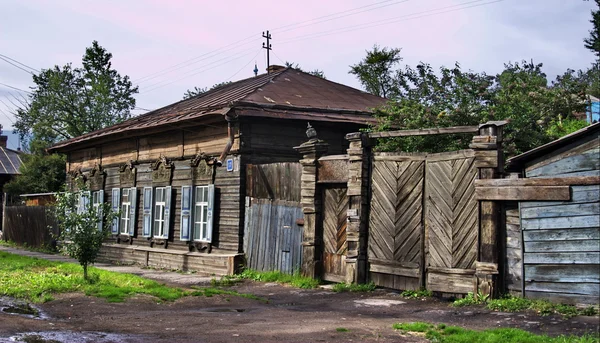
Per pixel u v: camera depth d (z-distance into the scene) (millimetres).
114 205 22266
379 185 12312
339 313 9961
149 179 20422
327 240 13398
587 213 9062
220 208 16781
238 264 15703
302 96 18547
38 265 16203
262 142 16219
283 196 14750
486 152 10312
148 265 19641
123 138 21891
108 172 23203
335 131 17250
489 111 14492
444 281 10930
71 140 25391
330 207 13398
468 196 10672
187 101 23266
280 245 14641
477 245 10305
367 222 12477
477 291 10180
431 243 11273
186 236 17984
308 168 13711
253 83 20844
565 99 15898
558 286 9312
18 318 8859
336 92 20406
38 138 46469
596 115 23406
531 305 9344
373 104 19812
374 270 12242
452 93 15477
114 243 22188
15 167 47281
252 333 7996
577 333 7730
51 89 45406
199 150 17922
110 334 7914
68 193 13164
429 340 7566
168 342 7359
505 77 16422
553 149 9508
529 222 9719
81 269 15102
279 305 11078
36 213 28422
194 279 15578
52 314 9586
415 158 11703
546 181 9469
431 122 14812
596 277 8914
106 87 46031
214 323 8820
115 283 12906
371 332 8070
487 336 7430
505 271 10070
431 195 11352
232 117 15445
